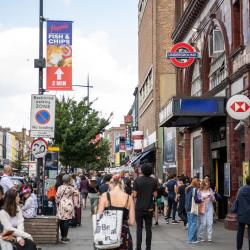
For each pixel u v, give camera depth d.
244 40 18.47
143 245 14.52
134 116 71.56
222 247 14.32
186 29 28.80
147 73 47.62
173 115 21.02
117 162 112.56
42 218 14.32
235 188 19.64
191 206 15.16
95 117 39.91
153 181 12.45
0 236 8.48
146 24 49.38
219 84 21.39
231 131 20.08
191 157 29.02
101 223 9.16
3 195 9.30
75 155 39.56
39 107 17.67
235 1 19.59
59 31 19.64
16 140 160.38
